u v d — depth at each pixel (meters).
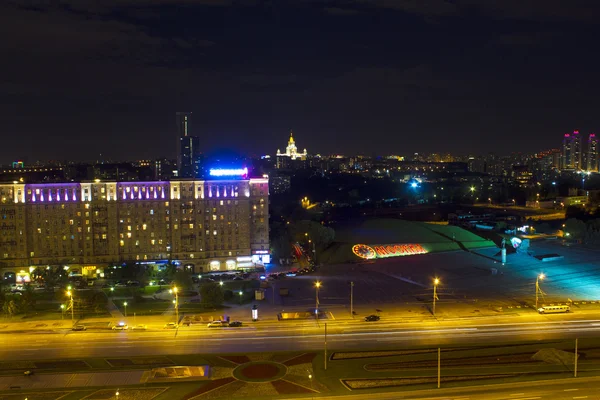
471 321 191.62
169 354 162.00
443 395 133.75
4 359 158.50
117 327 185.38
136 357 159.75
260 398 133.50
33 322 193.62
